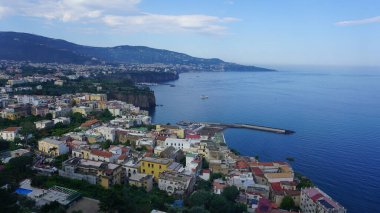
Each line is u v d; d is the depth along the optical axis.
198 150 199.00
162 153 176.88
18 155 153.38
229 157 193.50
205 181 156.38
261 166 180.25
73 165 140.75
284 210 132.25
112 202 102.62
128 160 166.75
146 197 125.06
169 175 145.75
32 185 125.06
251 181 156.62
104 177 133.62
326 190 178.62
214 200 121.25
